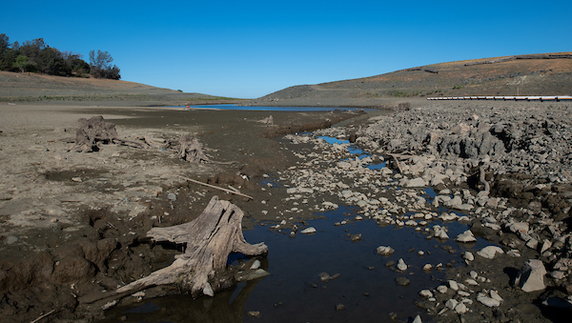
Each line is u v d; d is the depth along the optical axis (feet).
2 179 32.78
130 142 52.95
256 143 64.39
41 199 28.43
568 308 18.57
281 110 170.81
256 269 23.70
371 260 24.94
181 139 48.14
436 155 55.93
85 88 302.45
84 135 48.67
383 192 40.29
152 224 27.27
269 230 30.19
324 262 24.77
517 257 24.53
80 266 20.02
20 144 48.65
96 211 27.45
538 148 45.24
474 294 20.54
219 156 52.70
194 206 32.14
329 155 61.36
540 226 28.37
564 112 63.00
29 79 278.26
